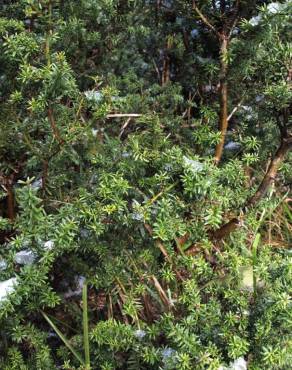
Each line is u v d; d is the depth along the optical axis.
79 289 2.09
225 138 2.48
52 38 2.05
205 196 1.87
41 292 1.79
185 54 2.61
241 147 2.40
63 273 2.03
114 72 2.72
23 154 2.17
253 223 2.13
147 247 1.91
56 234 1.72
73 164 2.19
